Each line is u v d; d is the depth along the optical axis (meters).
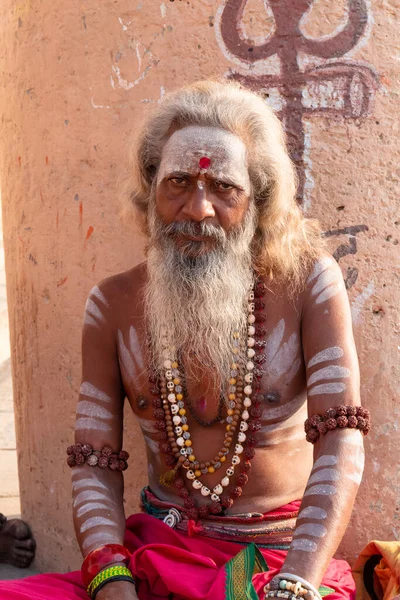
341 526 1.97
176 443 2.23
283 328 2.19
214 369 2.18
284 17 2.45
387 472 2.54
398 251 2.49
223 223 2.12
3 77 3.09
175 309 2.18
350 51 2.44
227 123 2.13
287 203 2.22
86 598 2.06
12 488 4.05
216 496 2.20
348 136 2.47
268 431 2.19
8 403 5.43
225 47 2.50
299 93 2.47
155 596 2.04
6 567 3.24
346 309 2.17
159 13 2.55
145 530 2.23
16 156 3.04
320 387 2.10
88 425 2.30
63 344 2.90
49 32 2.79
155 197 2.20
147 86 2.59
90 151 2.72
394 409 2.53
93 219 2.75
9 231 3.17
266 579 2.01
